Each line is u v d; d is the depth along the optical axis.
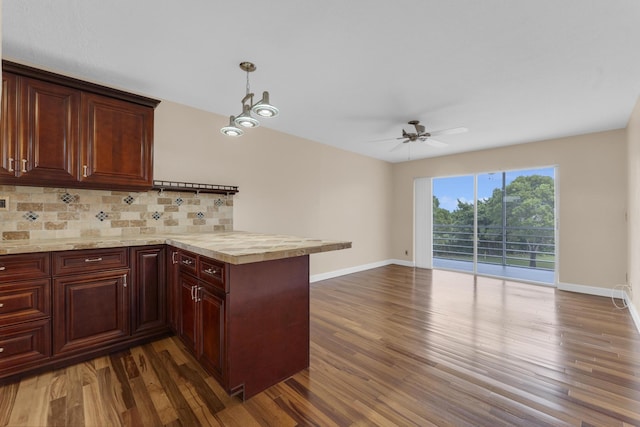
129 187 2.70
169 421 1.64
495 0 1.70
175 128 3.20
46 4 1.74
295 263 2.11
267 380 1.94
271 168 4.08
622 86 2.73
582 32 1.96
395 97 3.02
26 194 2.40
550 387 1.95
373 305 3.57
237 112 3.47
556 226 4.45
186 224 3.26
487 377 2.06
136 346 2.46
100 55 2.30
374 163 5.92
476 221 5.35
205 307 1.99
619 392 1.90
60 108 2.29
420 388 1.94
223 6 1.77
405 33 2.01
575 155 4.29
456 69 2.46
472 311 3.37
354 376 2.08
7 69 2.08
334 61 2.37
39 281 2.04
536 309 3.46
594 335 2.74
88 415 1.67
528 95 2.94
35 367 2.04
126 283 2.40
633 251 3.36
